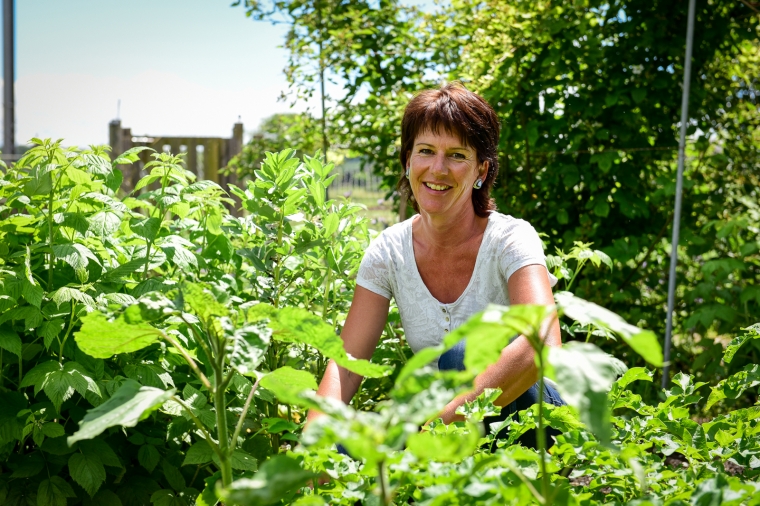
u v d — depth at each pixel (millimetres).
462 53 4121
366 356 2164
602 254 2562
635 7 3914
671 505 845
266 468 683
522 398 1845
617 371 1059
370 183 6078
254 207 2283
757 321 3441
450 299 2158
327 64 4555
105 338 957
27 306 1874
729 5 3988
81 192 2029
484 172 2158
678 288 4027
